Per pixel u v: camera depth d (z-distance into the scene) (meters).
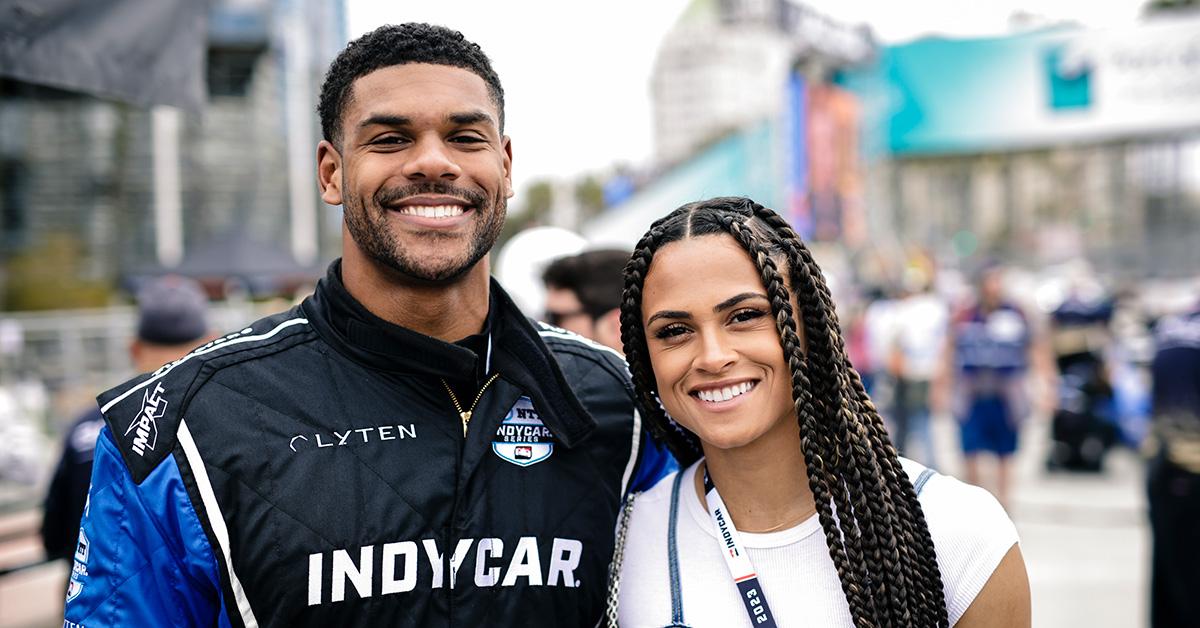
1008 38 17.92
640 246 1.60
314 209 19.70
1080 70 17.53
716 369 1.48
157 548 1.48
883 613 1.48
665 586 1.58
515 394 1.67
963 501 1.52
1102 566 5.68
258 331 1.66
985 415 7.00
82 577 1.50
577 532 1.65
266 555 1.47
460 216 1.60
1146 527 6.58
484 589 1.55
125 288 12.84
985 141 18.17
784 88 16.98
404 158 1.57
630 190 16.66
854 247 18.14
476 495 1.59
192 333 3.12
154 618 1.47
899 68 18.45
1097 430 8.41
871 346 7.78
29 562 3.58
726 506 1.59
